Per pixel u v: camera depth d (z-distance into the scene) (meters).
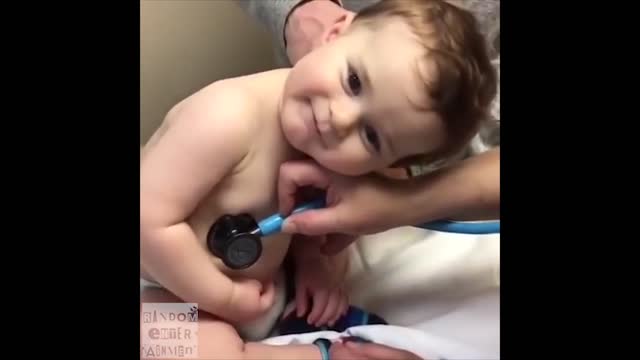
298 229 0.77
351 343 0.75
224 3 1.00
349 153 0.72
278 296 0.84
